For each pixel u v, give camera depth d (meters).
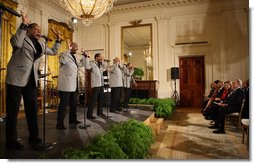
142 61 8.52
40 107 6.09
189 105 7.97
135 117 4.27
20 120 4.06
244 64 7.36
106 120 3.88
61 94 3.21
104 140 2.03
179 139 3.70
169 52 8.11
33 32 2.29
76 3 5.81
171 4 8.04
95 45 9.11
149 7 8.30
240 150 3.08
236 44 7.46
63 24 8.04
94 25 9.15
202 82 7.85
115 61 4.95
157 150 3.10
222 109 4.14
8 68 2.18
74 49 3.41
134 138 2.30
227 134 4.02
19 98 2.21
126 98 5.63
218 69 7.61
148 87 7.83
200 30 7.83
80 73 7.85
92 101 4.03
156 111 5.34
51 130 3.06
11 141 2.18
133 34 8.62
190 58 8.01
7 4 5.39
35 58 2.34
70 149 1.95
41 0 7.41
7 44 5.44
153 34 8.30
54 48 2.73
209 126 4.75
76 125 3.43
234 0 7.46
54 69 7.43
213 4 7.69
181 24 8.02
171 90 8.02
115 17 8.82
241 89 4.17
